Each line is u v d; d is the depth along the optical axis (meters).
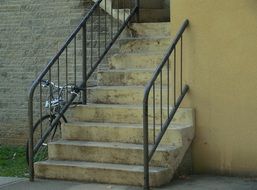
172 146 6.48
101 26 8.92
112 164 6.48
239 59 6.48
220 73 6.58
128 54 7.71
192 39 6.70
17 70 9.70
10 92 9.78
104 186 6.24
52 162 6.66
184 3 6.74
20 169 7.83
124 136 6.71
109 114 7.05
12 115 9.80
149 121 6.87
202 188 6.08
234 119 6.53
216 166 6.64
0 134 9.88
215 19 6.59
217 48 6.59
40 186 6.34
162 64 6.23
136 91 7.17
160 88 6.67
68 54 9.23
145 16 8.45
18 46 9.66
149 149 6.32
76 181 6.47
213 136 6.64
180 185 6.20
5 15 9.73
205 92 6.66
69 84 8.47
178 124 6.75
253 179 6.44
